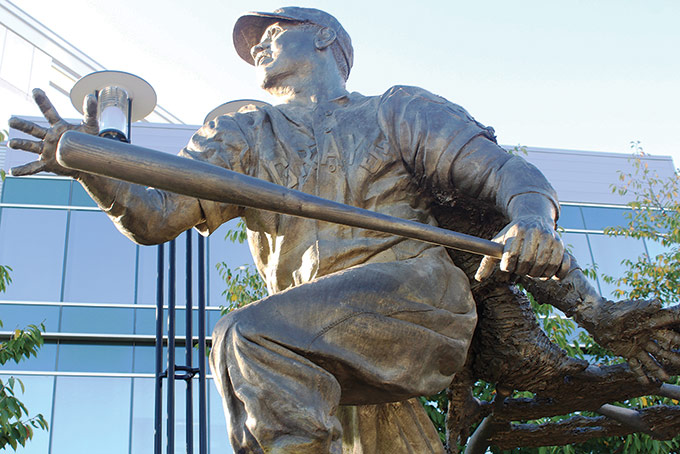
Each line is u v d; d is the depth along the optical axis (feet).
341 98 11.65
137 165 7.82
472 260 11.14
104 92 15.93
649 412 12.84
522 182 9.94
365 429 10.51
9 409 25.49
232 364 8.64
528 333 11.36
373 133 10.84
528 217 9.39
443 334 9.48
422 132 10.53
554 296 10.81
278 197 8.23
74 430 55.83
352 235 10.17
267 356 8.54
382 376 8.93
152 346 59.16
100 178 9.39
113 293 60.70
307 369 8.53
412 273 9.59
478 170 10.26
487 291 11.32
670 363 10.51
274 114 11.34
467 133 10.49
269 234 10.48
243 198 8.12
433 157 10.43
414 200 10.72
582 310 10.57
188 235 16.62
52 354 57.98
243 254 57.98
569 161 67.62
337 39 12.48
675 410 12.74
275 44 12.35
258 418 8.29
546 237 9.11
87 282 60.85
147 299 60.75
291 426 8.26
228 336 8.80
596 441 26.45
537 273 9.16
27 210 62.39
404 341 9.09
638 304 10.19
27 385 56.54
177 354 55.16
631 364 10.61
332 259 9.96
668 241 35.73
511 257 9.05
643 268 34.58
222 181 8.04
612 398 12.03
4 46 73.72
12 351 27.45
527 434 13.57
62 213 62.64
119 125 15.33
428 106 10.82
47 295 60.13
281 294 9.09
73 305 59.93
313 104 11.70
